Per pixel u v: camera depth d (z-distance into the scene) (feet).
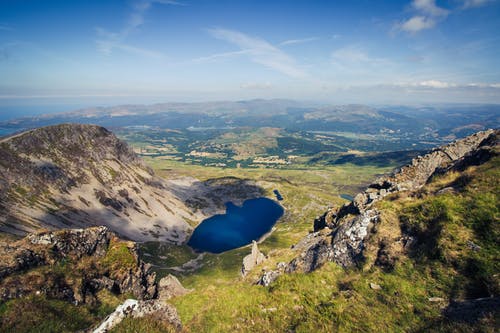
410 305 62.85
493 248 64.18
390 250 81.51
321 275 85.71
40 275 98.22
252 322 70.90
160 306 69.87
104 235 147.84
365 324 60.95
